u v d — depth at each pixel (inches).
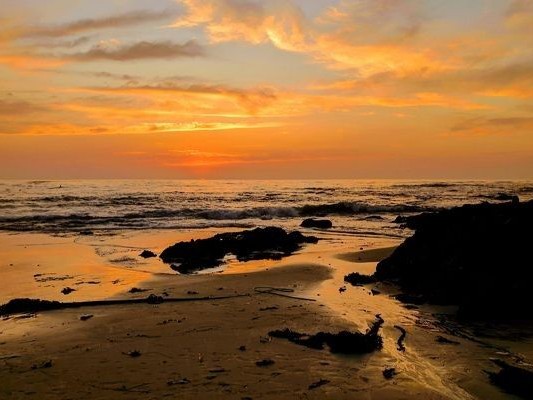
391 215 1624.0
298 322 372.5
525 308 369.7
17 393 247.0
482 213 486.9
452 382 255.0
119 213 1542.8
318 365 280.2
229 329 355.9
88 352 308.3
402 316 388.2
